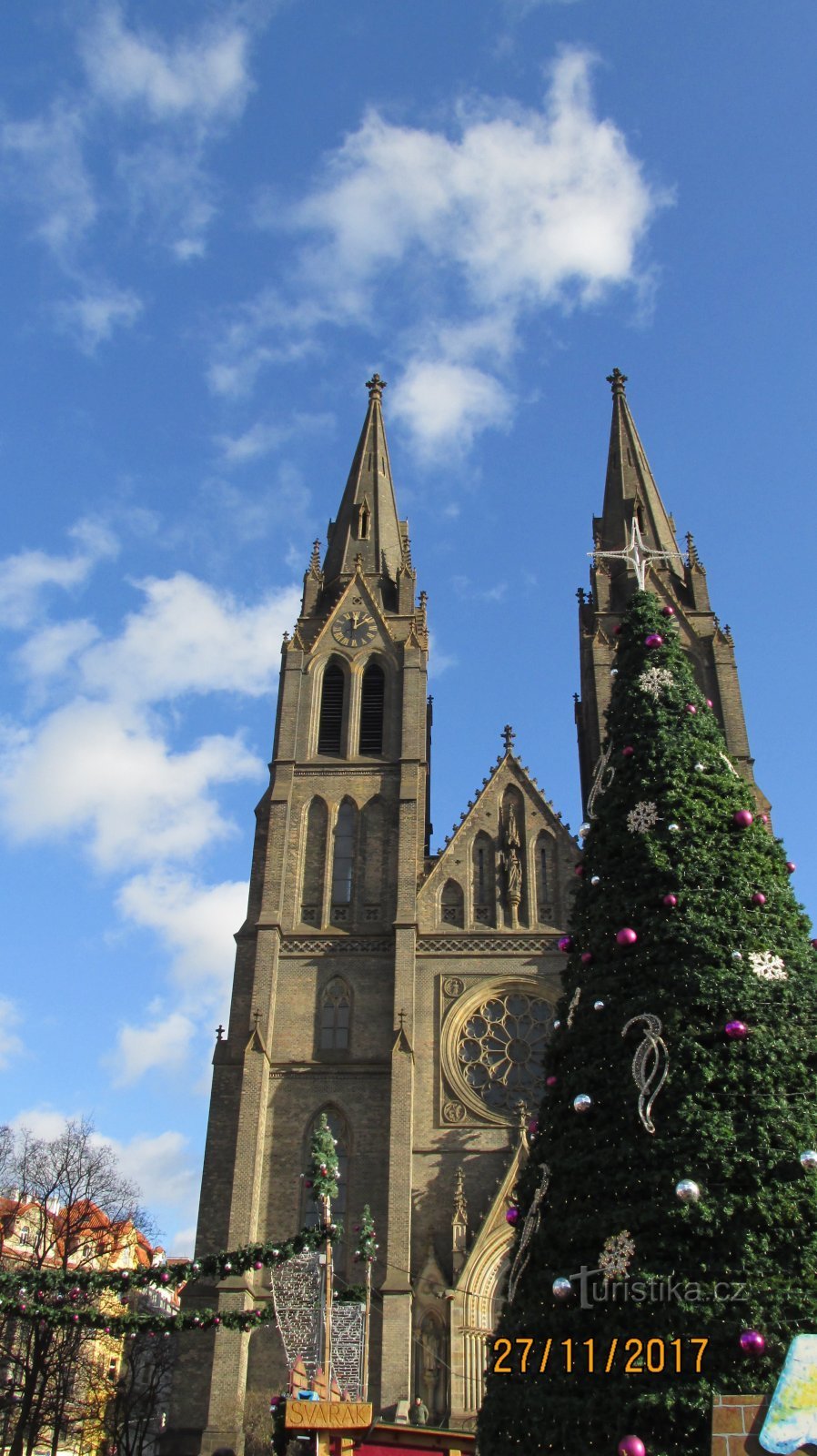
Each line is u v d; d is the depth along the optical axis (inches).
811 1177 799.7
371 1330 2159.2
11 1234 3139.8
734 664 2989.7
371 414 3715.6
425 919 2623.0
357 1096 2425.0
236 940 2645.2
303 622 3120.1
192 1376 2208.4
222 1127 2431.1
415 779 2780.5
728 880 937.5
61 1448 3649.1
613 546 3304.6
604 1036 895.1
